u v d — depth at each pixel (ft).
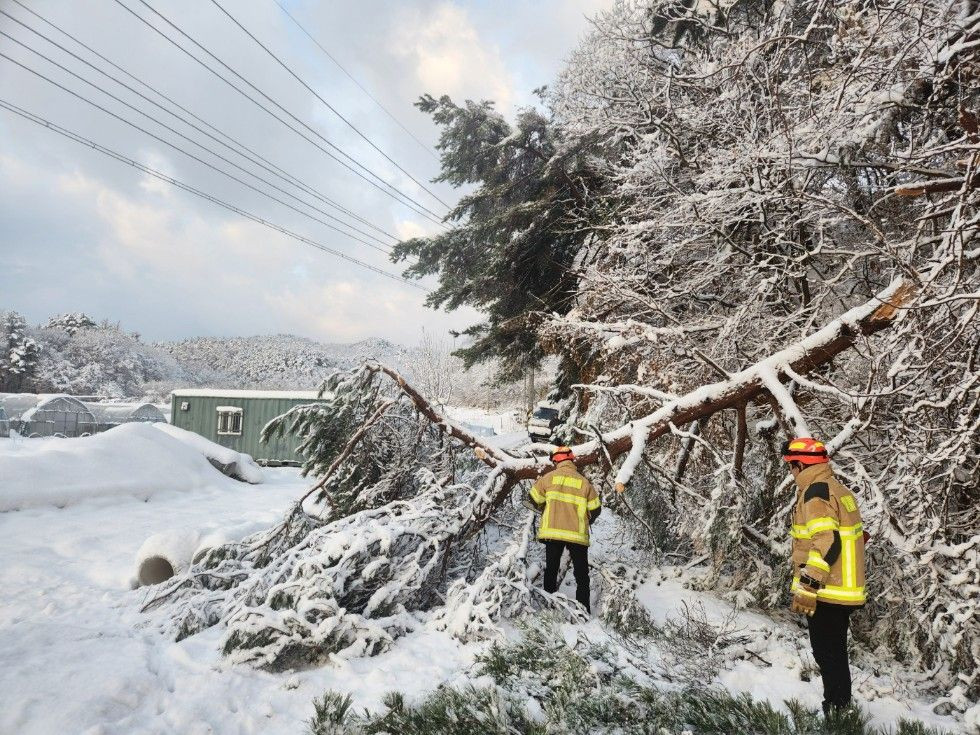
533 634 11.64
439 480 18.62
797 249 21.24
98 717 9.27
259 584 14.15
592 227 28.73
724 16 27.91
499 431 91.25
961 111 16.34
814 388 15.20
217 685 10.73
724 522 16.93
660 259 24.62
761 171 20.36
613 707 9.64
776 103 19.25
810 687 11.76
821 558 9.96
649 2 31.45
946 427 14.96
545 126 49.06
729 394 16.29
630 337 20.59
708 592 17.65
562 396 43.88
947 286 15.23
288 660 11.93
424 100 56.03
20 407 100.94
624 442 16.99
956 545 13.94
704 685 11.34
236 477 46.24
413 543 15.16
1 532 24.31
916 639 13.67
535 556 18.80
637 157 25.88
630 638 13.26
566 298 38.04
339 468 20.62
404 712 9.50
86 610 16.44
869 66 19.20
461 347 60.29
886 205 20.76
